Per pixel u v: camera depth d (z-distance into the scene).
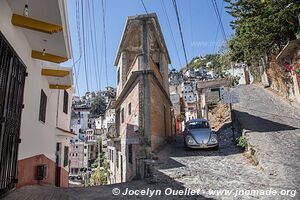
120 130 17.14
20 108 6.26
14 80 5.74
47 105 10.20
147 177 8.48
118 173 16.77
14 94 5.75
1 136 4.90
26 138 7.04
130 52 17.64
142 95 11.98
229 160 9.23
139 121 11.69
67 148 15.80
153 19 15.30
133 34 17.42
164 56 18.23
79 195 6.00
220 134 16.02
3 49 4.98
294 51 14.47
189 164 9.00
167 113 17.52
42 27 5.94
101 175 27.75
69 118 15.80
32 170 7.82
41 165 8.50
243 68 35.22
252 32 16.08
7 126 5.27
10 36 5.49
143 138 11.31
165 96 16.55
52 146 11.50
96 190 6.61
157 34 16.89
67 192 6.34
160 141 13.51
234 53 19.94
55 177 13.05
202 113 30.45
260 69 27.17
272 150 8.73
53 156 11.78
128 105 14.31
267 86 24.12
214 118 23.25
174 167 8.64
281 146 9.16
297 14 13.13
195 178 7.16
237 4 16.00
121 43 17.55
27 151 7.20
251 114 16.23
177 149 12.97
